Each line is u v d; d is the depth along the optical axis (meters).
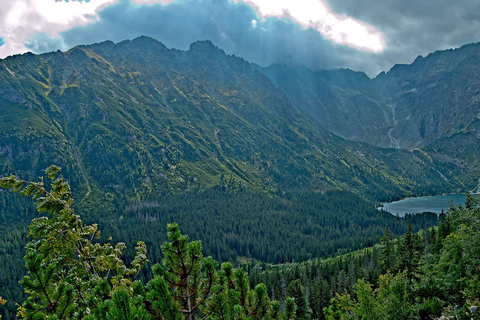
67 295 10.66
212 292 11.26
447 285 35.59
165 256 10.65
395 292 31.73
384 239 65.31
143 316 8.05
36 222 13.48
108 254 15.32
